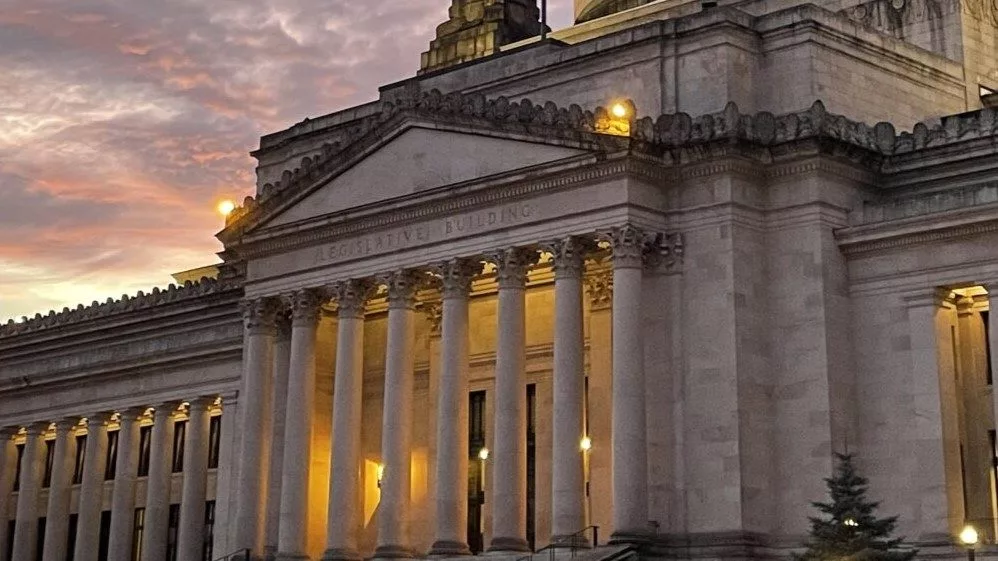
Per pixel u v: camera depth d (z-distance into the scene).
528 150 79.12
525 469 80.31
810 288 75.19
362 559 84.56
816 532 62.81
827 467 73.19
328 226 86.50
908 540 72.69
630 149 74.75
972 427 76.44
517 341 78.31
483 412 90.25
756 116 76.94
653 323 76.12
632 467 73.44
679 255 76.38
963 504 73.62
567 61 86.56
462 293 81.12
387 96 98.06
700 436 74.19
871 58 84.44
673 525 74.06
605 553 70.75
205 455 102.94
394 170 84.62
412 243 83.12
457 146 82.12
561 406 75.50
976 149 77.50
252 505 88.94
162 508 104.19
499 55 91.19
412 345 83.56
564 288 76.69
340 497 83.62
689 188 76.75
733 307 74.38
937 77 89.25
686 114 76.88
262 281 90.12
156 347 106.25
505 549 76.25
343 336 85.50
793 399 74.81
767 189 77.19
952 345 75.25
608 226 75.50
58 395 112.62
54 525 110.12
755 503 73.31
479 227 80.38
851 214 76.94
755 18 82.06
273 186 90.62
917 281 74.50
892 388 74.62
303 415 86.69
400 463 81.88
